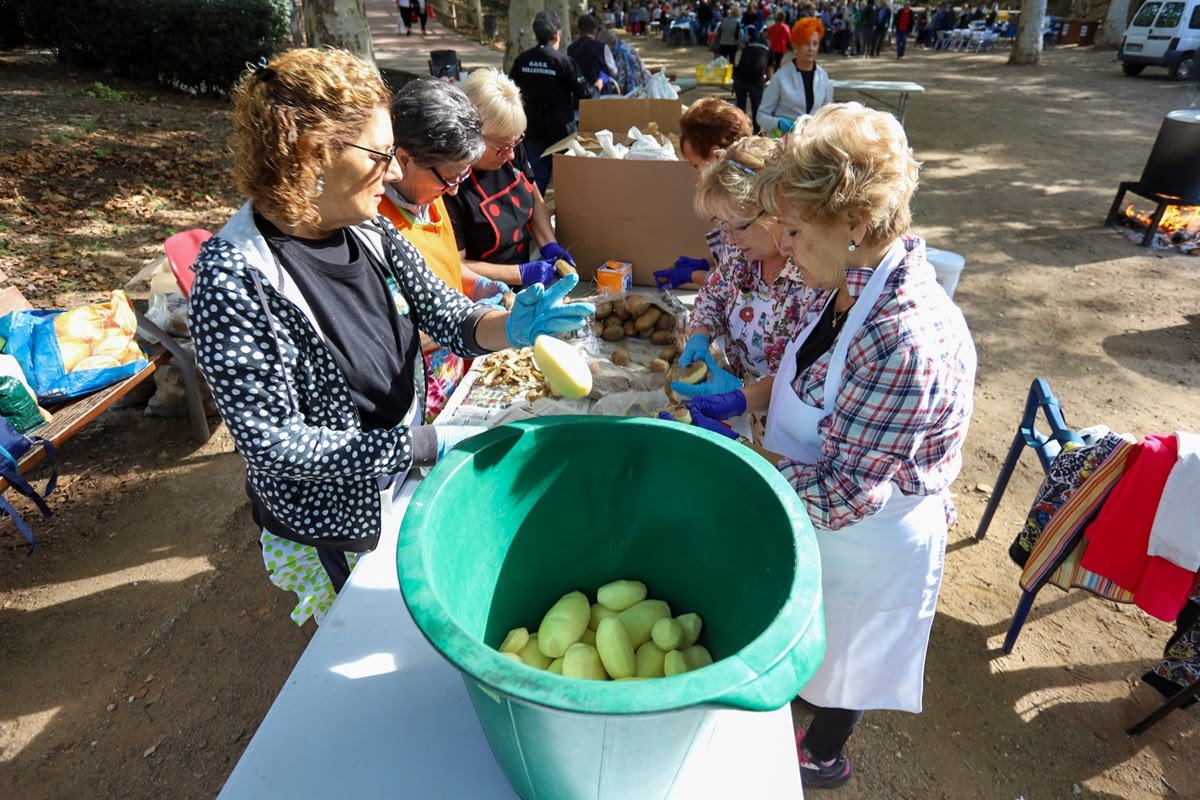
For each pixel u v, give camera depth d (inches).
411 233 78.0
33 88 381.1
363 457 49.0
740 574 43.9
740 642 42.9
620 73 339.0
